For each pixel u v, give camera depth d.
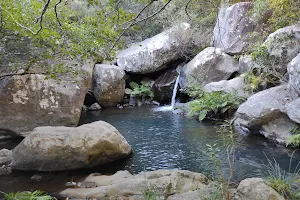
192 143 6.52
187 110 9.73
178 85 11.23
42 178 4.79
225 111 8.33
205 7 11.51
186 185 3.97
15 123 7.20
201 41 11.67
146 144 6.57
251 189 3.16
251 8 10.05
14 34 4.82
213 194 3.32
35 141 5.06
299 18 7.46
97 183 4.45
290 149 5.86
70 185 4.46
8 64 5.35
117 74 11.30
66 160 5.02
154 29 13.24
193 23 11.97
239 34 10.12
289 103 6.29
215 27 11.39
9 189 4.38
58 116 7.65
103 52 4.98
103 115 9.95
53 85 7.60
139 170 5.16
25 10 4.33
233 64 10.21
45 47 4.89
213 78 10.14
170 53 11.67
